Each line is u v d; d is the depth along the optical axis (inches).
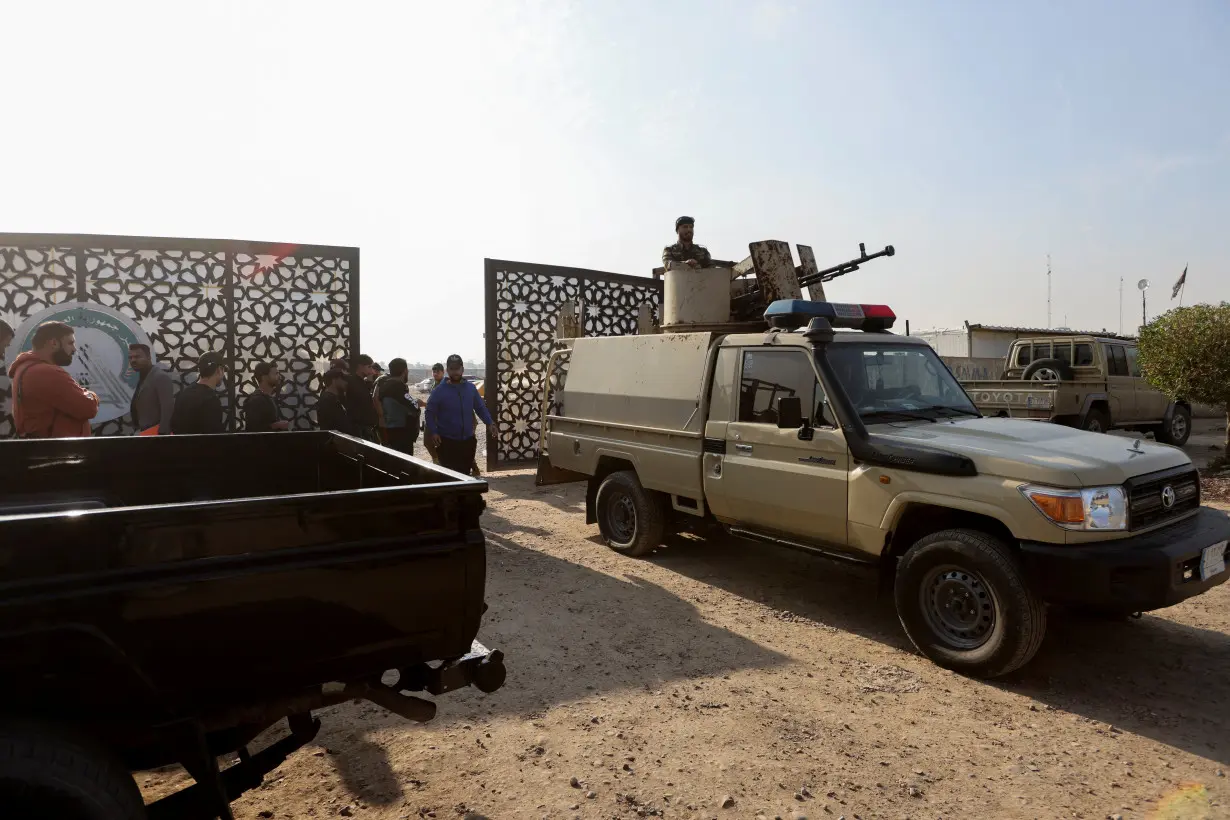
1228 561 166.4
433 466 107.7
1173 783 121.3
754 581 232.4
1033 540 151.2
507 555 263.0
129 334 335.3
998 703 149.9
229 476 139.1
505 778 121.6
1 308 314.8
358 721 141.2
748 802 115.4
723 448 220.1
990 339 999.6
